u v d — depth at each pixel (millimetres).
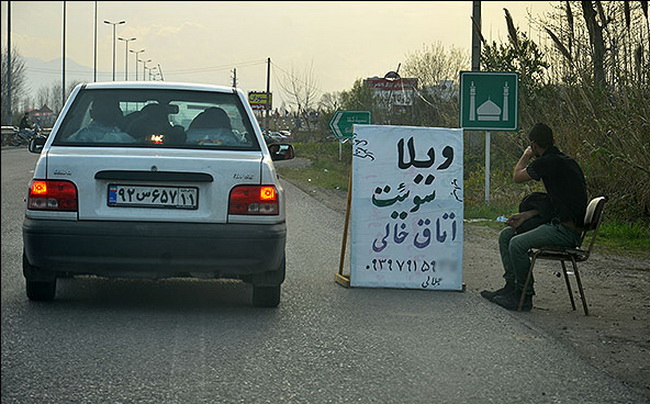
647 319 7527
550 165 7816
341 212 17875
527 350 6188
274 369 5438
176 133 7266
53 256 6629
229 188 6797
